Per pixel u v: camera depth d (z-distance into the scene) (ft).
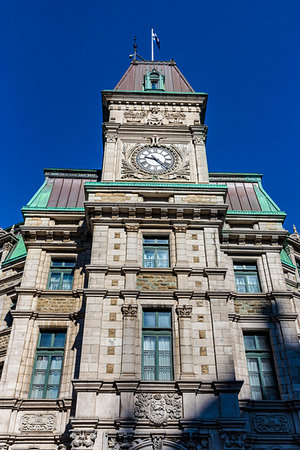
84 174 103.30
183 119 102.37
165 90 110.73
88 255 85.56
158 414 61.77
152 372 67.10
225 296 72.90
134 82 113.39
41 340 77.05
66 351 74.59
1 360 79.25
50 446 65.72
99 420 60.80
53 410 68.59
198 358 67.21
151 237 81.35
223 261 83.61
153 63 122.21
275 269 84.53
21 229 86.74
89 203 81.05
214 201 84.79
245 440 64.28
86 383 63.26
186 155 94.99
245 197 97.86
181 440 60.23
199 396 63.77
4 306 91.04
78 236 87.76
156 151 95.25
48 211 89.76
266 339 77.46
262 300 80.64
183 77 116.78
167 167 92.73
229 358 67.10
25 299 79.82
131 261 76.28
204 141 99.25
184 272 75.66
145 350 68.95
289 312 78.64
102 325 69.51
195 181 90.74
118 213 81.66
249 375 73.61
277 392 72.13
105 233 79.66
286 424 67.41
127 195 84.74
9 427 66.85
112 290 72.69
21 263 94.58
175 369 66.44
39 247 86.69
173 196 85.40
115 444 59.52
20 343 74.69
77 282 83.10
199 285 74.84
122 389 62.95
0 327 88.28
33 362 74.28
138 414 61.72
